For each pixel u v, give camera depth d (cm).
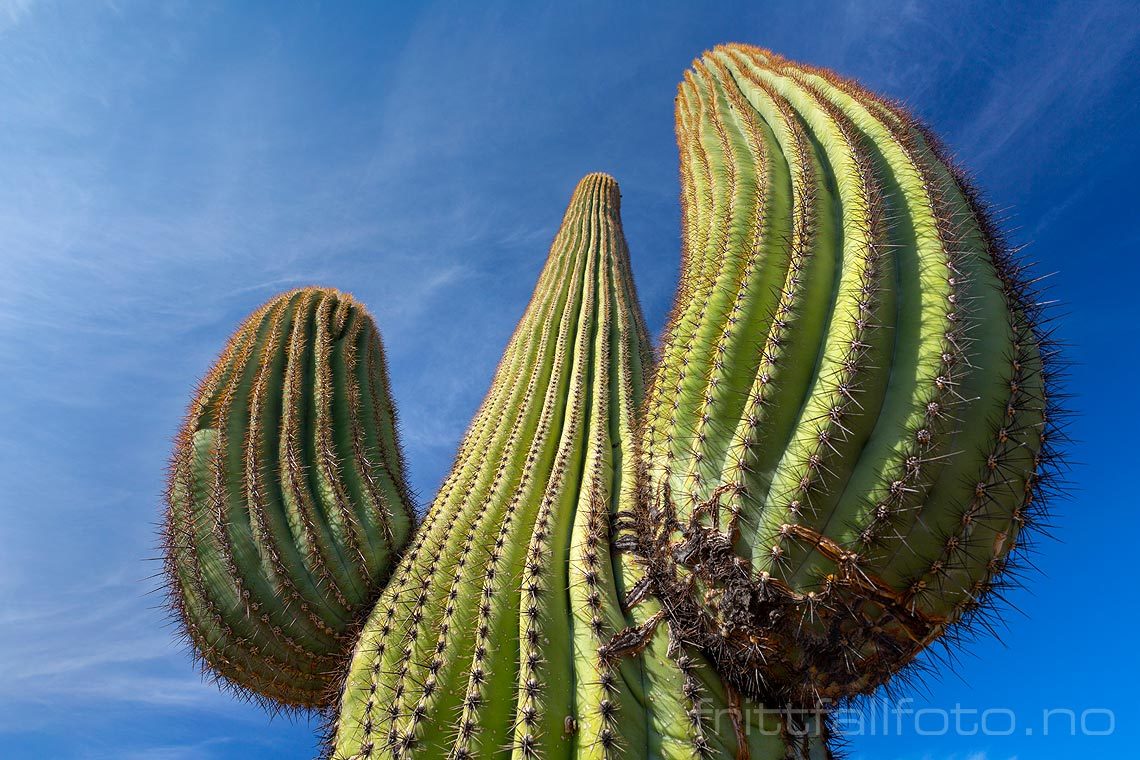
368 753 85
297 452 117
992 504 75
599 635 81
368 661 95
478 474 113
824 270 87
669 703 76
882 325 80
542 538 93
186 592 110
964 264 82
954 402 75
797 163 98
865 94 111
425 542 105
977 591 76
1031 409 77
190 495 114
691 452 87
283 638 108
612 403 122
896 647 76
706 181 113
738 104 121
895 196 91
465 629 90
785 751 75
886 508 73
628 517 91
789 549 76
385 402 140
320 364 129
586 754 74
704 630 78
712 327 91
